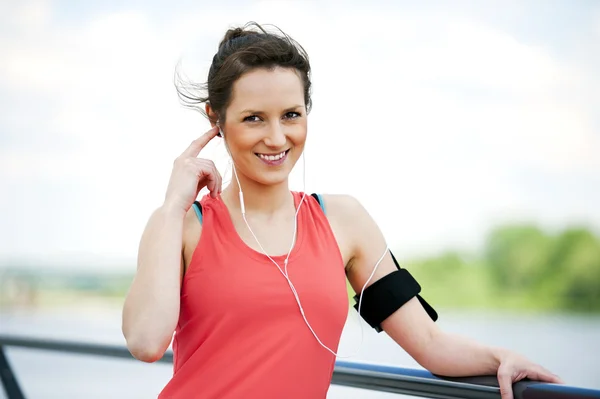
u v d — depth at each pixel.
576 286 26.86
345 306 1.73
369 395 3.20
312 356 1.68
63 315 23.09
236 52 1.70
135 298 1.63
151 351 1.59
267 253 1.72
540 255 28.31
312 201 1.81
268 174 1.71
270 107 1.67
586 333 16.95
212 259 1.70
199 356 1.68
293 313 1.67
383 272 1.80
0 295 27.86
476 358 1.62
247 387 1.65
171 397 1.71
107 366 8.44
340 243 1.79
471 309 27.31
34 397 6.68
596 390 1.34
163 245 1.66
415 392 1.64
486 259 29.19
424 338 1.72
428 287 29.50
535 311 26.36
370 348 11.03
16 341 2.36
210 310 1.67
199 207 1.78
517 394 1.49
